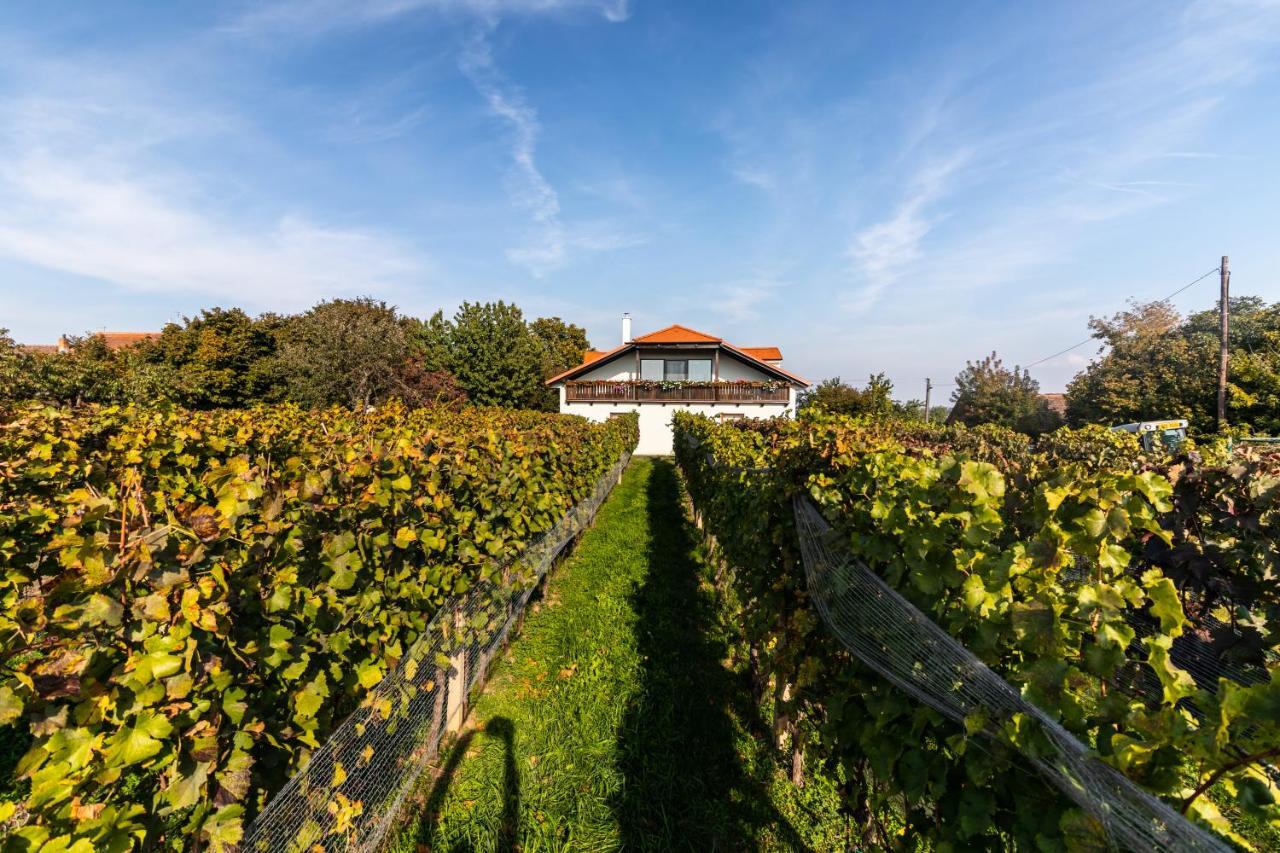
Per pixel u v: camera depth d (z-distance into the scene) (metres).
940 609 1.63
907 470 1.85
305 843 1.82
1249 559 2.44
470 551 3.37
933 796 1.48
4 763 2.96
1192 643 2.61
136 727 1.22
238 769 1.52
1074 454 6.62
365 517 2.39
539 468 4.86
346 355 22.44
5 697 1.10
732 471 4.56
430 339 34.25
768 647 3.00
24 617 1.19
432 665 2.94
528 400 35.53
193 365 27.28
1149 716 1.02
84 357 17.38
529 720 3.52
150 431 4.38
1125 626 1.25
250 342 30.03
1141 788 0.97
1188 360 20.89
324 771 1.94
